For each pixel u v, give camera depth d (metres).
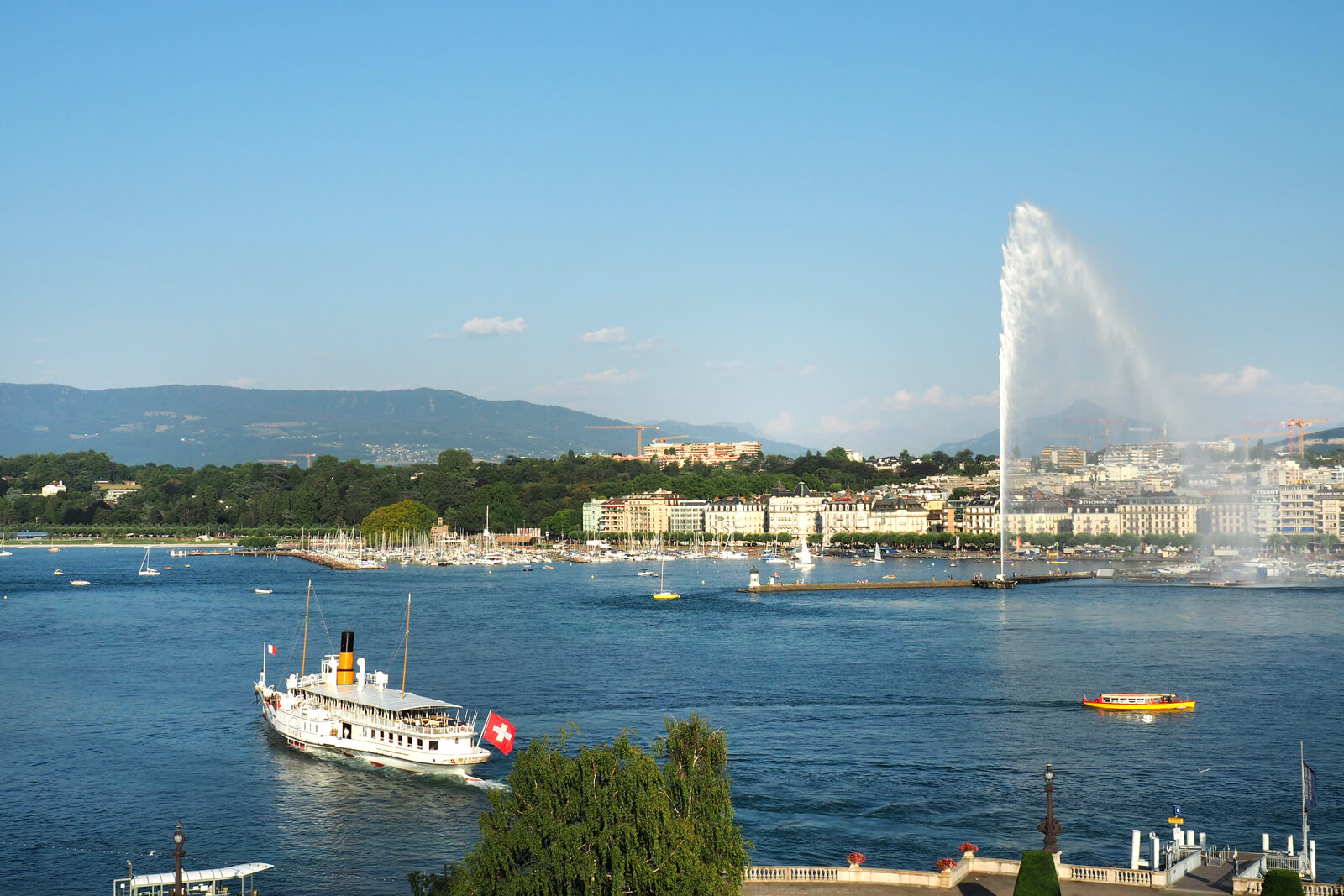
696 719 96.50
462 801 138.12
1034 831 121.56
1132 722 171.00
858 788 136.88
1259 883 92.81
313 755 158.38
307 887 112.25
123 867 117.25
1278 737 161.12
